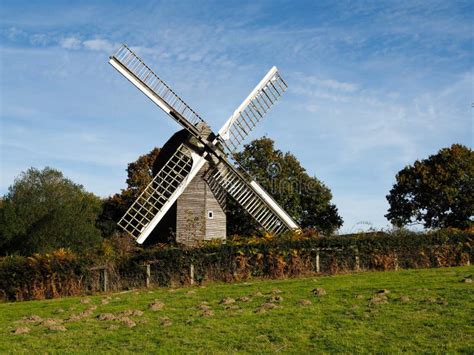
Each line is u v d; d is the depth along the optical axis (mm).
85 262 24281
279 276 24281
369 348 11812
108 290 23953
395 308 15227
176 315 16078
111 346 12867
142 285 24094
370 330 13164
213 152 29797
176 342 12922
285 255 24688
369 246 25516
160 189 28891
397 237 25906
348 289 18719
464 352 11211
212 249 24578
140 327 14617
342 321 14094
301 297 17766
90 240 40344
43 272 23953
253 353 11828
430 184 61594
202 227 28969
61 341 13445
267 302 17266
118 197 58719
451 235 26562
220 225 29938
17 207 41500
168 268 24219
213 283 23766
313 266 24828
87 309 18188
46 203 42281
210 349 12227
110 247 27172
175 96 29469
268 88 32594
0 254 40094
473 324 13172
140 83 28859
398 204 64688
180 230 28734
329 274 24391
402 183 64125
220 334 13430
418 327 13188
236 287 21391
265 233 28656
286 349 12023
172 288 23266
